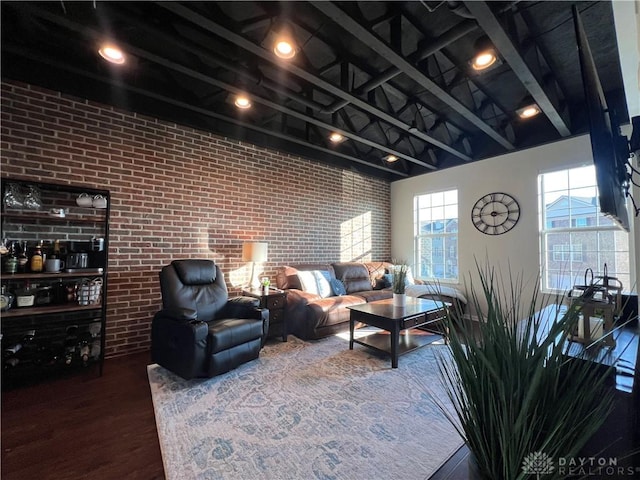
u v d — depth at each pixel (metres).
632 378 1.02
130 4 1.94
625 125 3.09
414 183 5.47
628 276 3.25
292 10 2.09
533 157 3.96
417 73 2.41
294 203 4.41
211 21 1.89
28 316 2.49
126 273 2.97
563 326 0.71
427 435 1.74
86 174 2.78
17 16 2.02
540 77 2.50
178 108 3.28
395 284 3.21
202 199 3.51
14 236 2.44
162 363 2.48
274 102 2.93
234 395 2.17
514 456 0.64
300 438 1.71
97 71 2.50
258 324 2.74
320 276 4.14
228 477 1.42
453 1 1.76
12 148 2.45
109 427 1.80
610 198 1.17
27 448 1.61
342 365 2.72
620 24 1.82
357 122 3.88
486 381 0.72
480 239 4.49
